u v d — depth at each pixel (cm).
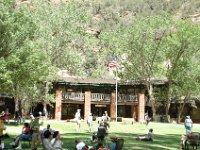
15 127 3712
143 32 6594
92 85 6869
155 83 7031
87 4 18238
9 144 2244
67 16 6041
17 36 3762
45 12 5928
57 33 5969
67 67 6266
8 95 6181
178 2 18938
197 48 6644
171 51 6638
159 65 6862
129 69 6900
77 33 6153
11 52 3794
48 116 6769
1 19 3744
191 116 7494
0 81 3581
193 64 6644
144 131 3897
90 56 8938
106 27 16500
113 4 18625
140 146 2472
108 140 2538
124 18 17712
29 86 4562
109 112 7231
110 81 7131
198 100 7306
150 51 6638
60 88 6625
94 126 4272
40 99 5741
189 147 2503
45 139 1670
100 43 7112
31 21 3978
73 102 6838
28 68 3709
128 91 7112
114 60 6231
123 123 5347
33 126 2152
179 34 6519
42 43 5547
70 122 5072
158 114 7494
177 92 6819
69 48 6144
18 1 10462
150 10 18712
